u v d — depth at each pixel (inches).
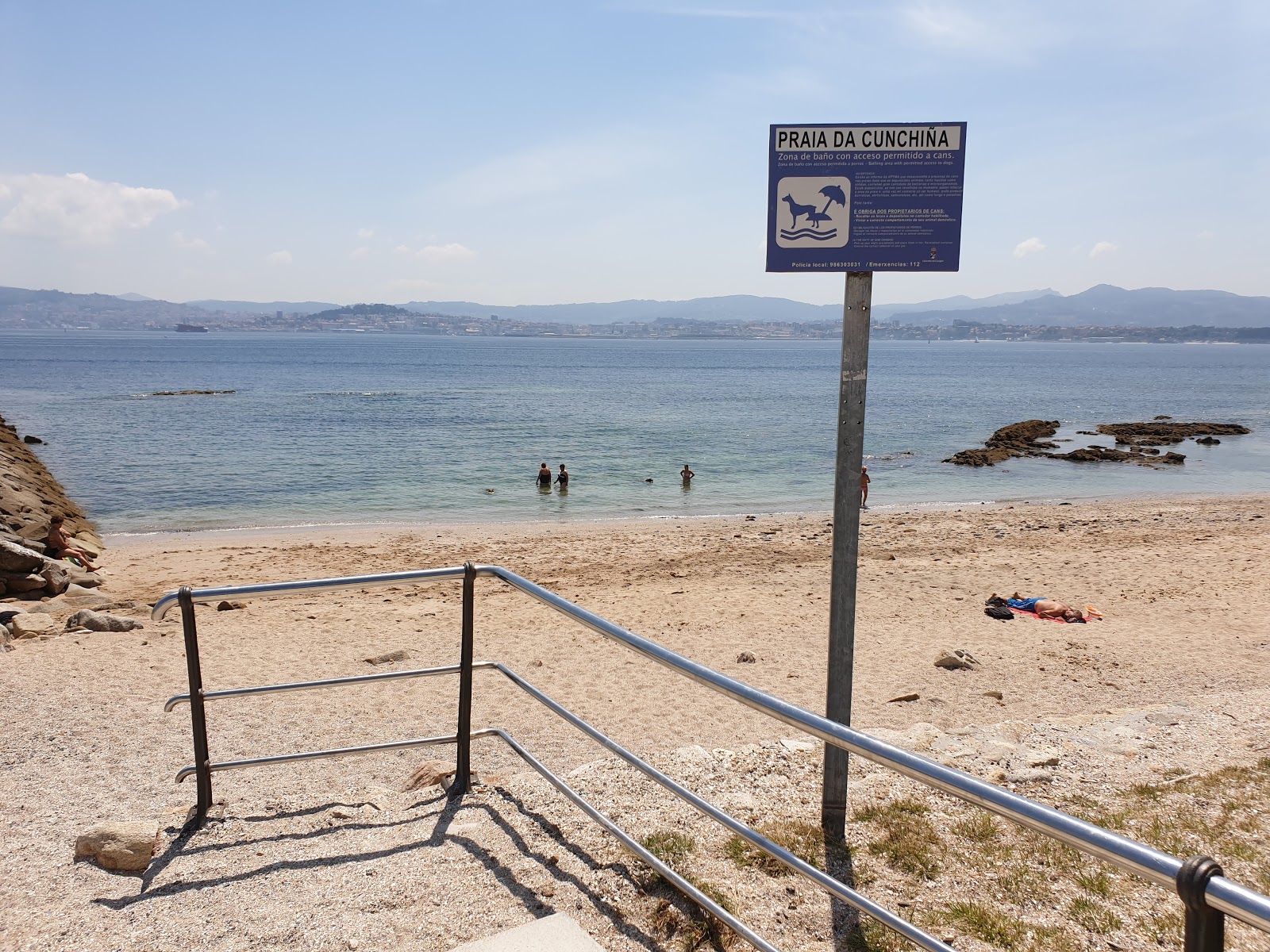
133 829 151.9
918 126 144.3
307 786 253.0
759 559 743.7
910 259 145.8
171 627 479.2
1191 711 292.8
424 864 142.9
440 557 752.3
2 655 387.2
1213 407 2770.7
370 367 4869.6
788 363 6515.8
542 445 1646.2
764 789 192.1
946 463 1513.3
